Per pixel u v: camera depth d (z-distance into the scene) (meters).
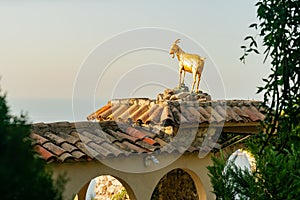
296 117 7.78
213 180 9.51
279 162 8.18
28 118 4.82
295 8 7.41
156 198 18.53
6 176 3.73
